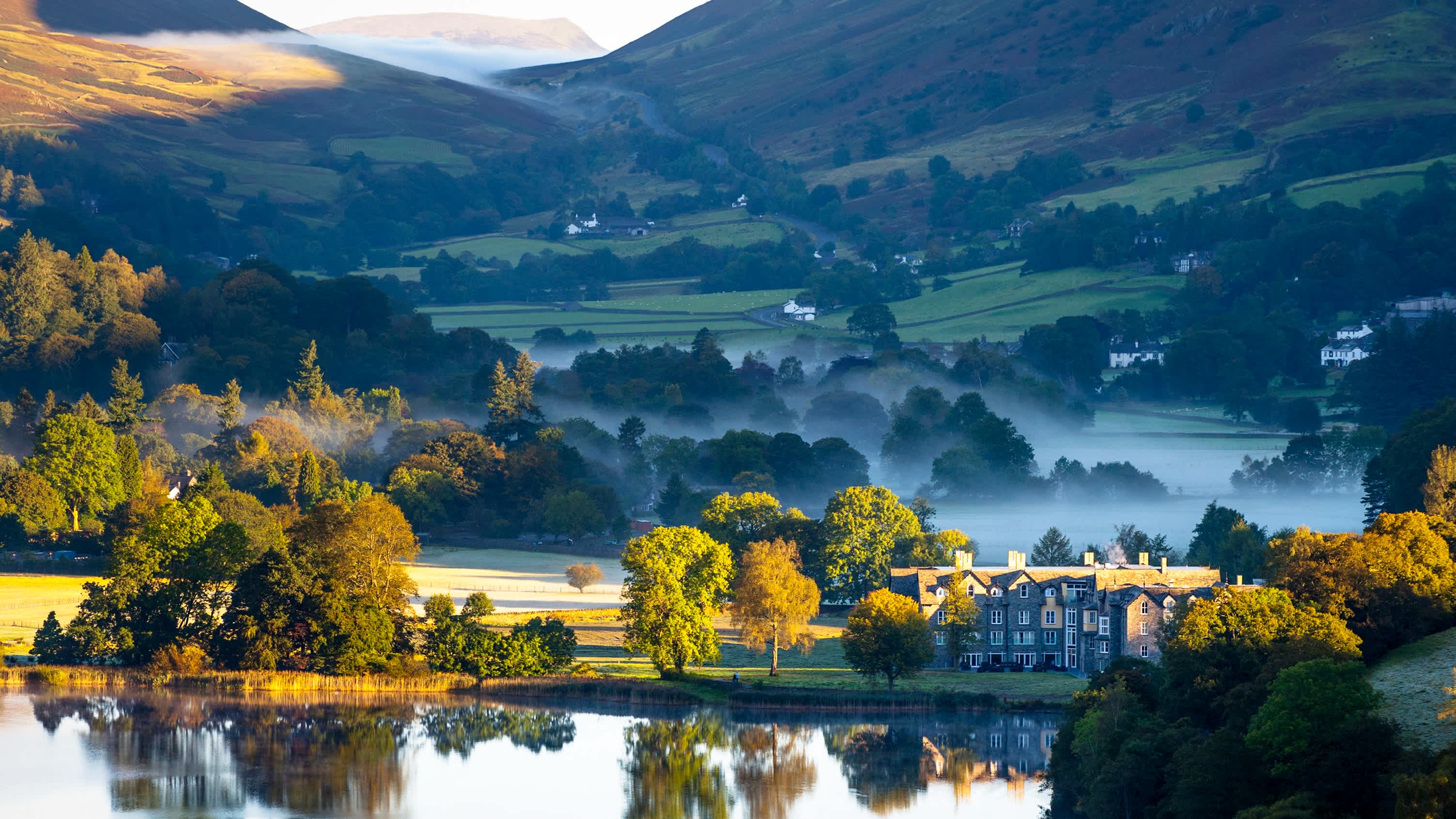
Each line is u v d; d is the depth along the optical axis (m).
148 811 123.12
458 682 166.75
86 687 162.88
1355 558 126.31
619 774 135.38
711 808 125.31
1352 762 94.12
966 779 132.25
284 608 165.75
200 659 166.38
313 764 138.25
